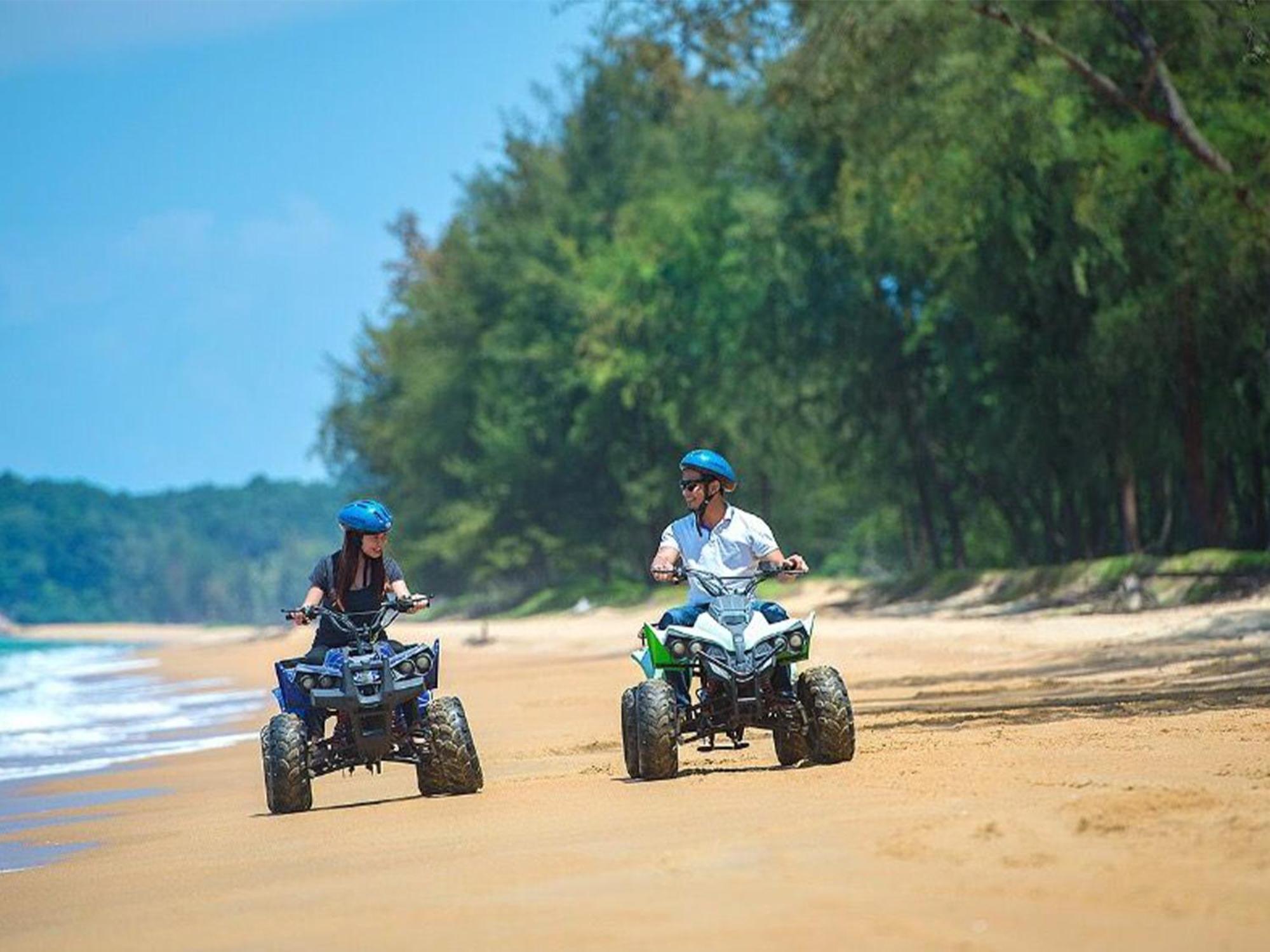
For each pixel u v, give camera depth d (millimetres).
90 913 19797
